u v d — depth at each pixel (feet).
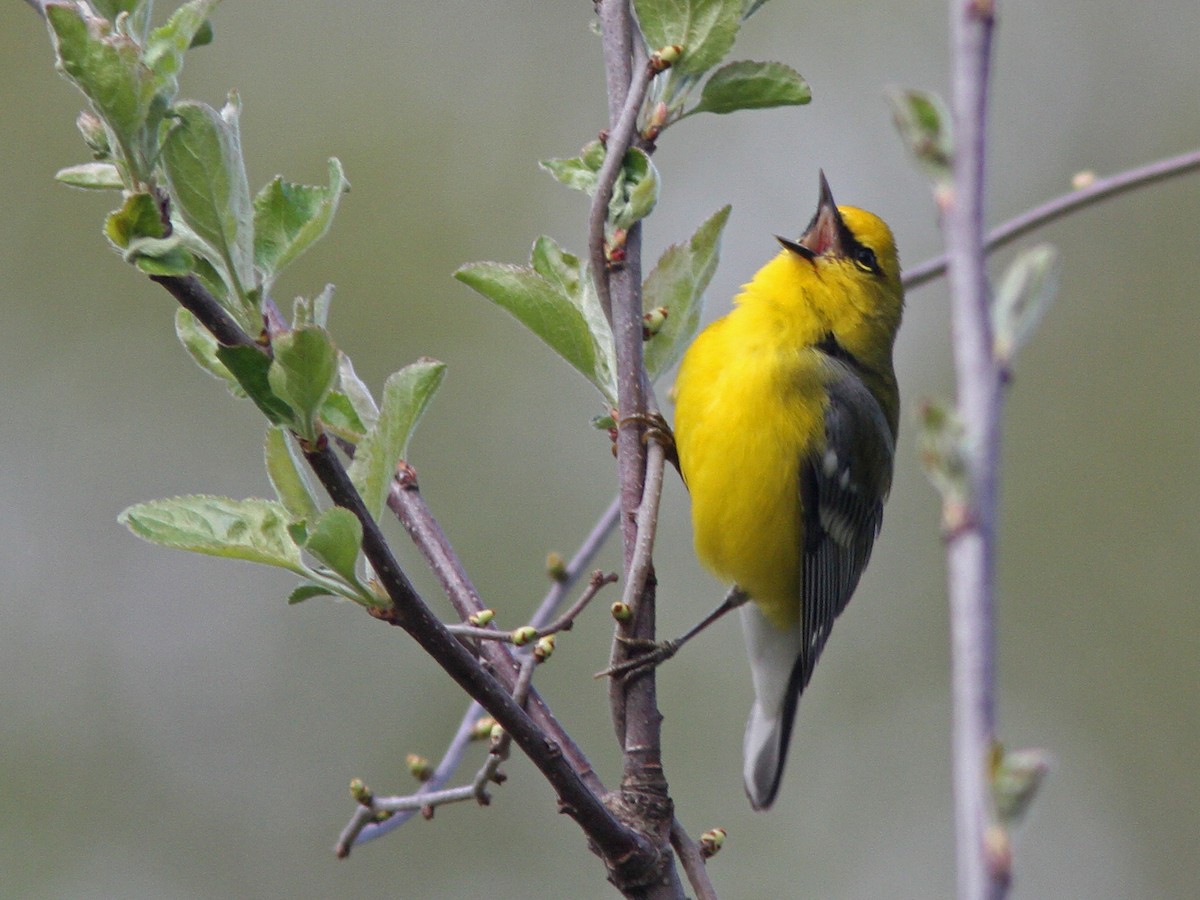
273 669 42.93
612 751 39.83
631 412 17.28
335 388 18.60
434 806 17.25
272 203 14.76
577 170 18.13
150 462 44.52
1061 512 49.62
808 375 26.35
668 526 44.39
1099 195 21.11
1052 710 46.93
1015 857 8.16
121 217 13.05
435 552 18.47
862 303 27.81
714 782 42.42
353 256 46.09
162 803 41.34
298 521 13.88
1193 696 46.32
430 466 44.06
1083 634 47.91
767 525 25.84
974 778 8.18
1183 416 49.88
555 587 23.08
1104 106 53.21
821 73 50.03
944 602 46.29
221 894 40.14
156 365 45.37
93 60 13.20
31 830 40.70
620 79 17.93
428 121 48.62
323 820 41.29
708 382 26.03
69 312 45.39
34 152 46.03
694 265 19.04
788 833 42.55
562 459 44.68
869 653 46.21
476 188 47.91
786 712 27.45
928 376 48.85
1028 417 50.75
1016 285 9.43
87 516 43.98
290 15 49.26
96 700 42.42
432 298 46.09
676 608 43.55
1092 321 51.52
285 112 47.93
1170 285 51.24
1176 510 48.91
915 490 47.98
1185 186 51.85
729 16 17.60
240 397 16.76
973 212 9.62
